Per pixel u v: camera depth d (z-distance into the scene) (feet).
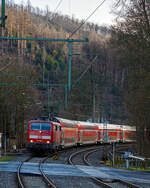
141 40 268.00
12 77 452.76
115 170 246.27
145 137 354.33
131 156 291.58
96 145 603.67
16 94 459.32
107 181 183.52
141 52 268.21
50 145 334.03
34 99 528.63
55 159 301.84
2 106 449.89
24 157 311.68
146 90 276.82
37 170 213.66
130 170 256.52
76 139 488.02
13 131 479.00
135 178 201.77
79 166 255.70
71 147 492.13
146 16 257.75
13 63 489.67
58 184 164.35
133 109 349.61
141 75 284.61
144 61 271.49
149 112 304.71
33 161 272.51
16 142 474.49
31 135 336.08
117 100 645.92
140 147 376.27
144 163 285.64
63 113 640.99
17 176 182.60
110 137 601.21
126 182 172.65
